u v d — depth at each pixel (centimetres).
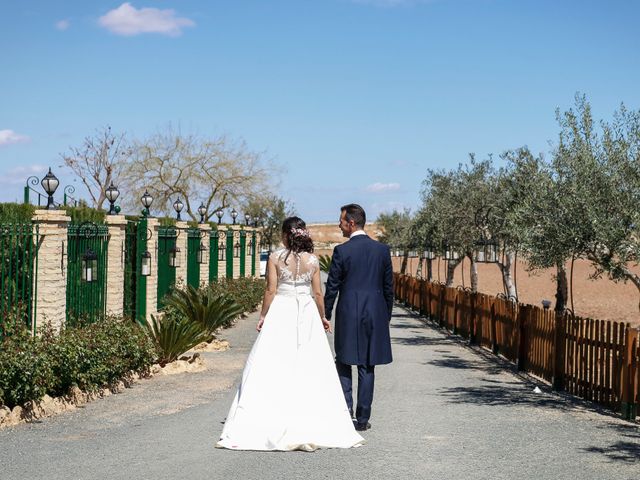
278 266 741
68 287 1230
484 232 2198
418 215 2692
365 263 783
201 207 2614
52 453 691
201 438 753
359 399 789
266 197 4372
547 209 1159
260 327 748
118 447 714
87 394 998
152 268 1747
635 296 3625
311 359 729
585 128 1172
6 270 1045
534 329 1302
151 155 4150
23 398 862
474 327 1817
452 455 686
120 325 1202
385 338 790
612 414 949
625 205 1084
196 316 1702
